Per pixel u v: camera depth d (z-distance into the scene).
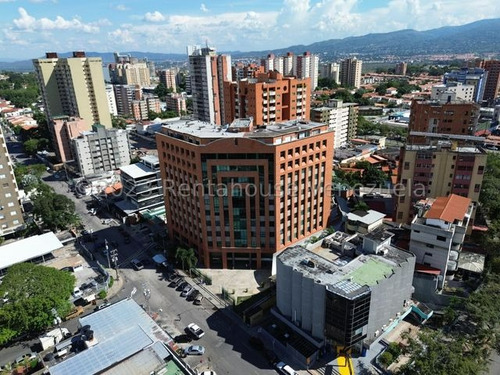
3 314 80.06
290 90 167.75
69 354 78.50
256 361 77.44
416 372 67.19
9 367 75.81
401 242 99.00
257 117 162.62
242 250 106.06
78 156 178.38
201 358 78.25
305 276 74.69
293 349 76.56
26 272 87.75
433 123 159.38
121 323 72.62
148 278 106.62
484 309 76.94
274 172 96.06
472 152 103.62
